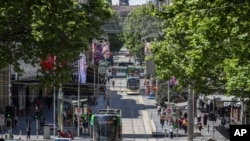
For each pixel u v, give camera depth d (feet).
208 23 165.48
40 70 217.56
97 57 549.13
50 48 207.41
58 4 200.23
